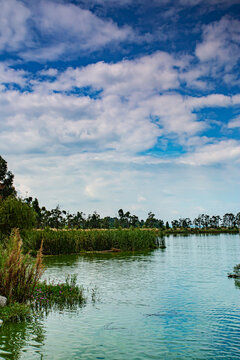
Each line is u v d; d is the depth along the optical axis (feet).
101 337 35.17
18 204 126.00
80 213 461.37
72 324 39.81
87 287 65.05
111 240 165.68
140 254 143.84
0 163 216.54
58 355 29.89
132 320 41.65
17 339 34.12
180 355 30.25
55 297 52.65
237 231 519.60
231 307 48.19
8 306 43.37
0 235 114.11
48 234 144.25
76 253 148.25
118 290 61.77
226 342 33.78
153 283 69.46
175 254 143.43
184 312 45.57
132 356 29.89
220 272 86.12
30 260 51.96
